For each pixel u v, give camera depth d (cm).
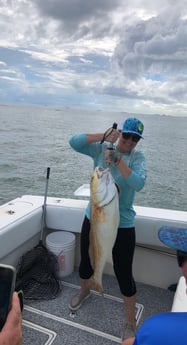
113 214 188
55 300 248
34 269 261
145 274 273
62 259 273
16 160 1233
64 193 841
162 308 244
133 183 189
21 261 258
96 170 191
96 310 239
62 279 277
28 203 287
